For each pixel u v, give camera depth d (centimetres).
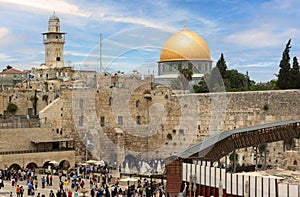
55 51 16800
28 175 7719
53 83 12644
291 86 10431
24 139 9506
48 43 16838
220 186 4716
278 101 8906
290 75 10475
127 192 5481
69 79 13450
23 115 10894
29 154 9181
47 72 15362
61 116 9950
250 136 6588
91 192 5884
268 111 8981
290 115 8750
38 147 9656
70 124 9762
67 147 9825
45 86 12644
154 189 5328
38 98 10994
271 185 4359
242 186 4612
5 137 9281
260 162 8788
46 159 9325
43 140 9681
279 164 8319
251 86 12450
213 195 4869
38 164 9262
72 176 7362
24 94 11081
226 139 6009
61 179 7612
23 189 6494
